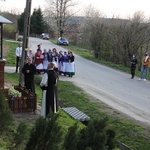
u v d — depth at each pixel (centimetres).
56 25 7500
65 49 4403
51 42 5906
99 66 2759
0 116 381
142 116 1210
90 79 1986
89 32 3681
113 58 3206
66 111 1094
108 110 1249
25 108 909
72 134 404
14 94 918
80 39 5356
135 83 1972
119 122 1095
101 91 1623
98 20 3575
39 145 386
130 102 1431
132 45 2870
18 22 7969
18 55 1830
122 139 956
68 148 397
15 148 404
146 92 1697
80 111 1121
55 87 868
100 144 452
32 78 1190
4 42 4334
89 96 1462
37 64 1919
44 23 8406
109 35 3250
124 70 2577
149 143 944
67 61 1992
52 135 385
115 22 3189
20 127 398
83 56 3581
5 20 989
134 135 991
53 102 859
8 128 395
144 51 2817
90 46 3697
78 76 2064
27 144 391
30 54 1916
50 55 1945
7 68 2020
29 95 926
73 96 1423
